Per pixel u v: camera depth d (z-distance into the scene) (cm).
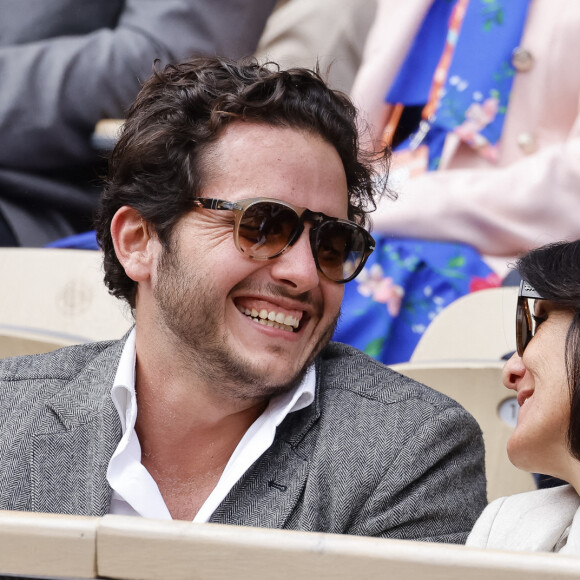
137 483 444
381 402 462
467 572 226
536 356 347
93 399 471
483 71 912
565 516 366
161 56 1142
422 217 860
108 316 698
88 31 1188
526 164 860
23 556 238
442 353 649
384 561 229
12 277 721
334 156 456
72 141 1159
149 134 459
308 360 454
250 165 439
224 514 438
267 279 438
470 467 462
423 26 964
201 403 450
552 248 354
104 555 236
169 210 450
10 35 1180
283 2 1143
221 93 451
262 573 232
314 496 434
